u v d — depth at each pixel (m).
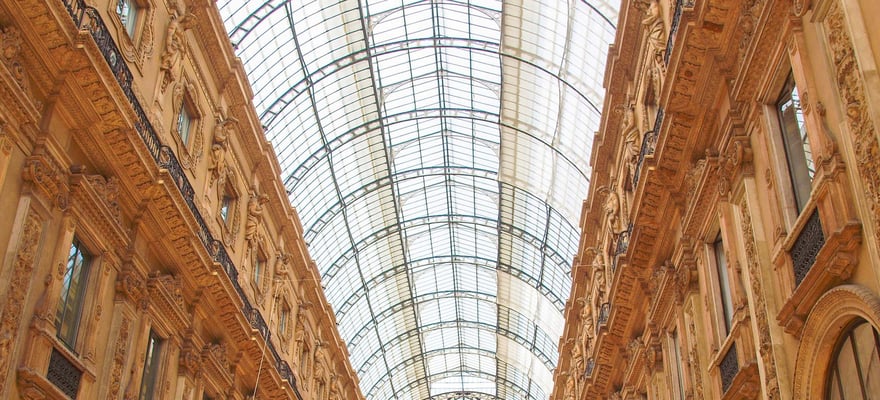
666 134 17.88
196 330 21.48
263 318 27.31
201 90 22.45
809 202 11.62
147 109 18.20
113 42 16.28
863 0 10.21
